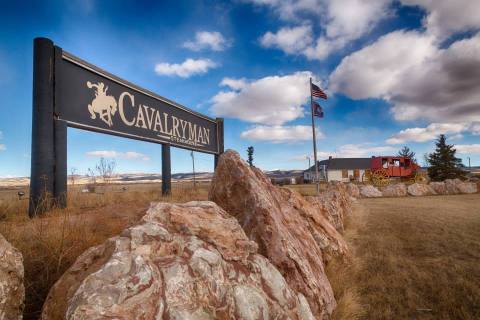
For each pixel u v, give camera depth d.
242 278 2.57
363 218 11.62
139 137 11.38
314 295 3.49
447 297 4.43
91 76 8.94
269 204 4.10
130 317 1.76
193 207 3.28
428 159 47.75
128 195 9.77
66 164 7.66
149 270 2.04
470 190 26.09
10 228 4.01
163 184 12.84
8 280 2.13
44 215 6.02
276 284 2.79
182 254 2.47
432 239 7.99
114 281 1.93
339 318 3.78
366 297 4.53
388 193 25.75
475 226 9.62
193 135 15.71
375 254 6.73
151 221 2.82
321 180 59.22
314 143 18.55
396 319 3.90
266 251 3.61
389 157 39.38
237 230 3.14
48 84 7.21
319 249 5.12
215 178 4.67
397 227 9.87
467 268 5.66
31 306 2.74
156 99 12.57
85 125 8.59
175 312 1.91
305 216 5.99
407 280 5.13
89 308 1.73
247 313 2.28
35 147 6.91
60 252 3.44
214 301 2.20
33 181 6.79
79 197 8.12
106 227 4.78
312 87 18.92
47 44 7.22
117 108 10.16
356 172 58.19
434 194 26.12
